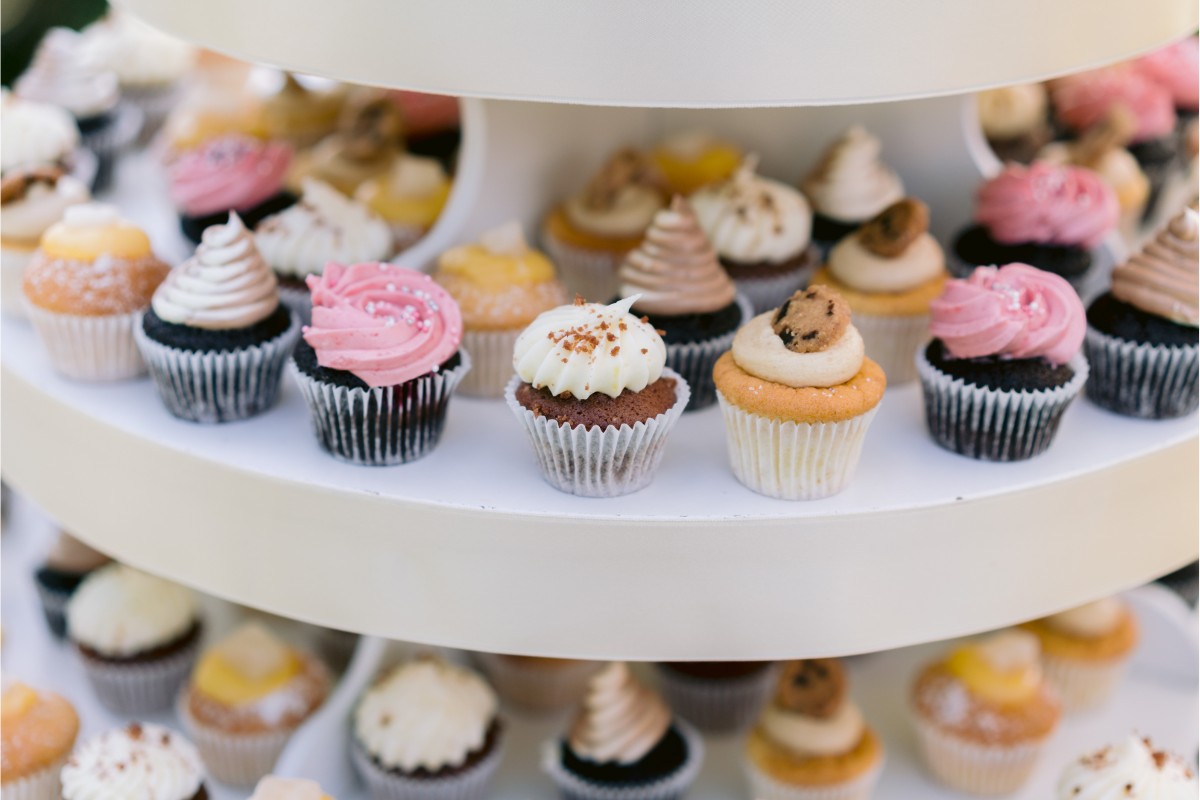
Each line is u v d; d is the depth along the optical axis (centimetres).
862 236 58
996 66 46
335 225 59
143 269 56
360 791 61
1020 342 51
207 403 53
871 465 51
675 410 50
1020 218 61
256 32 47
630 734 59
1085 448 52
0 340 59
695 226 56
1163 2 49
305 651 65
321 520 49
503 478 50
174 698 66
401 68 45
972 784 62
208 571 52
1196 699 67
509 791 61
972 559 50
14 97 76
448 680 60
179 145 76
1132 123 78
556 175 62
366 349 50
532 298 56
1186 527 54
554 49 44
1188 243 54
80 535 55
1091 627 65
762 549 48
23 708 59
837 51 45
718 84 45
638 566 48
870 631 49
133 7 52
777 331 49
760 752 60
